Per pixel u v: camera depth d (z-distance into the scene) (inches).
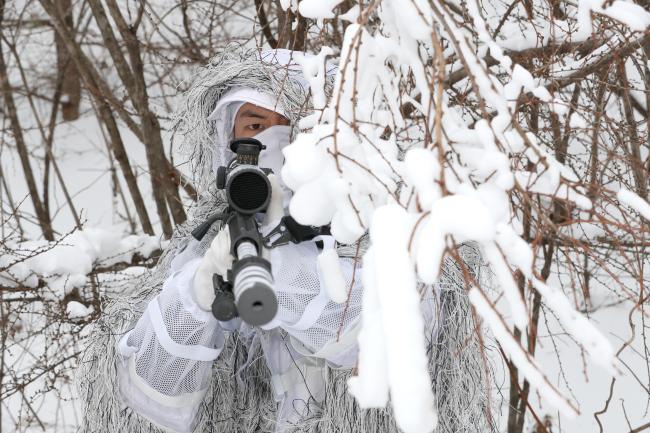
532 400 130.3
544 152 52.4
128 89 149.2
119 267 136.3
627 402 135.8
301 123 60.6
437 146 42.8
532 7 82.5
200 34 149.3
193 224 80.0
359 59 51.9
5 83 197.8
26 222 250.1
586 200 51.2
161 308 68.7
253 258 51.6
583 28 61.6
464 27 60.4
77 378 77.5
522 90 60.1
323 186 50.9
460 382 73.1
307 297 66.7
